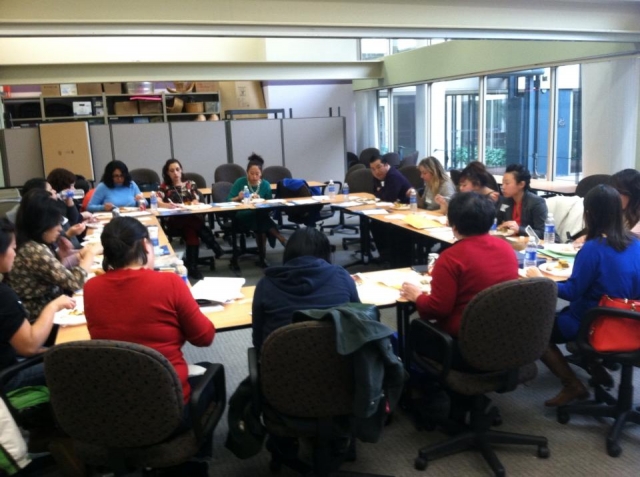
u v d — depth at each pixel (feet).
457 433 7.98
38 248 8.05
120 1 13.69
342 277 6.52
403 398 8.75
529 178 12.35
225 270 17.95
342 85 36.06
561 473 7.28
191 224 17.22
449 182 16.12
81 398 5.22
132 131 27.40
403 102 32.94
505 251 7.28
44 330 6.68
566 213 12.75
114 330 5.73
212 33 14.51
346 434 6.07
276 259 19.12
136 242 6.05
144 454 5.62
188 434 5.81
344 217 24.62
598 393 8.66
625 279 7.53
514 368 6.86
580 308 7.95
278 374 5.69
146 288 5.83
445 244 12.23
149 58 31.96
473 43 25.98
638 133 18.85
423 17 16.17
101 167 27.25
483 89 26.21
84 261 9.57
